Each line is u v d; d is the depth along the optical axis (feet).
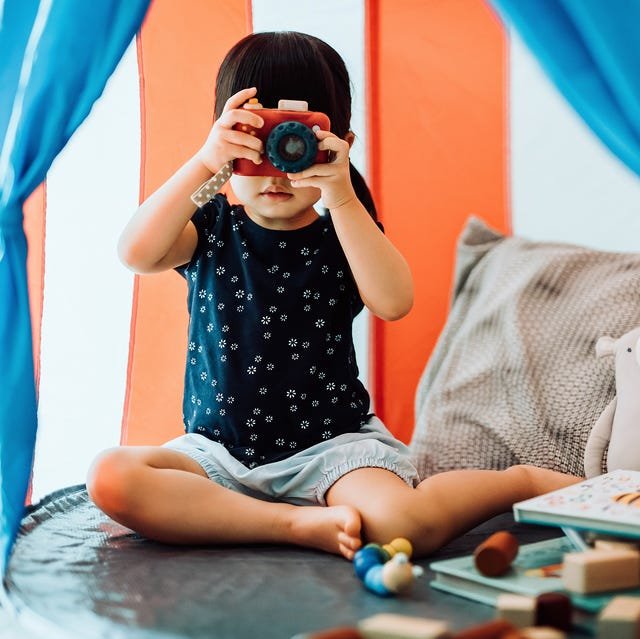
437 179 5.64
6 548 3.43
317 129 3.70
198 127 5.24
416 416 5.06
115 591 3.05
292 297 4.13
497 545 2.90
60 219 5.30
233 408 4.05
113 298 5.32
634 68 2.81
